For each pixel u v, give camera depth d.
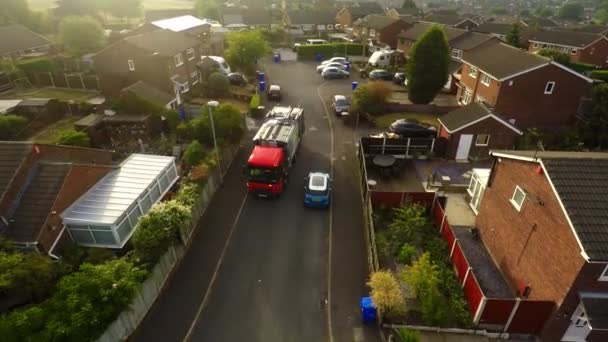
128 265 15.66
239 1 137.00
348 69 56.06
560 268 14.02
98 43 58.44
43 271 14.99
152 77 39.41
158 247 17.73
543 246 15.15
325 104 42.72
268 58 64.31
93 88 45.97
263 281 18.70
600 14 139.12
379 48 65.88
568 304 13.86
